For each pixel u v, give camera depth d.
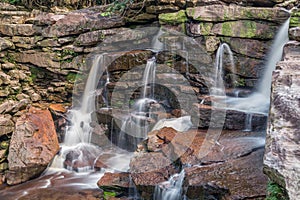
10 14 6.88
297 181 1.85
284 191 1.89
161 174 3.90
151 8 6.07
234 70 5.51
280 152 2.06
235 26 5.38
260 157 3.72
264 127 4.58
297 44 4.05
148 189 3.77
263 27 5.25
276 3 5.35
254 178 3.26
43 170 5.14
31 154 5.07
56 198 4.41
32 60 6.66
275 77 2.92
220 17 5.41
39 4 7.88
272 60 5.28
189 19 5.66
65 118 6.22
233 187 3.10
